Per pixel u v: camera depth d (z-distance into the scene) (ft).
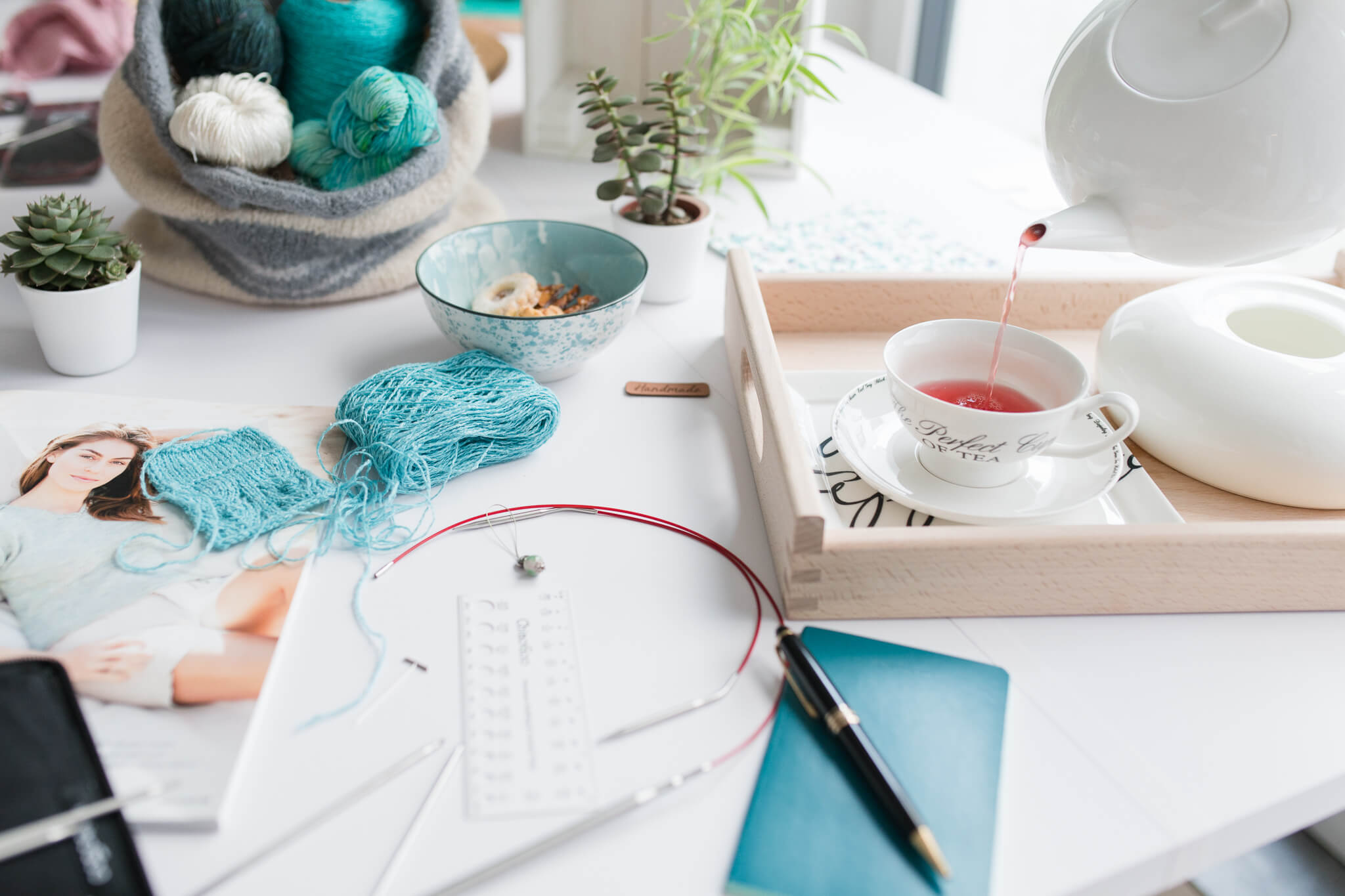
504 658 1.38
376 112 2.10
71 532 1.53
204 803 1.14
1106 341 1.91
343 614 1.45
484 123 2.42
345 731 1.27
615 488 1.76
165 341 2.19
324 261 2.29
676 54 3.31
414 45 2.42
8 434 1.75
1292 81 1.35
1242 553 1.44
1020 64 4.96
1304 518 1.67
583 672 1.37
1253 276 1.92
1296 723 1.33
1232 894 2.21
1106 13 1.54
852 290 2.18
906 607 1.48
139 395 1.97
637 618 1.47
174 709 1.26
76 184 2.87
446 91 2.38
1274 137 1.37
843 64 4.51
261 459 1.71
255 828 1.15
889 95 4.12
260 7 2.26
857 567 1.42
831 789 1.21
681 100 2.47
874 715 1.31
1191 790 1.24
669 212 2.45
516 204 3.00
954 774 1.23
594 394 2.07
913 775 1.23
